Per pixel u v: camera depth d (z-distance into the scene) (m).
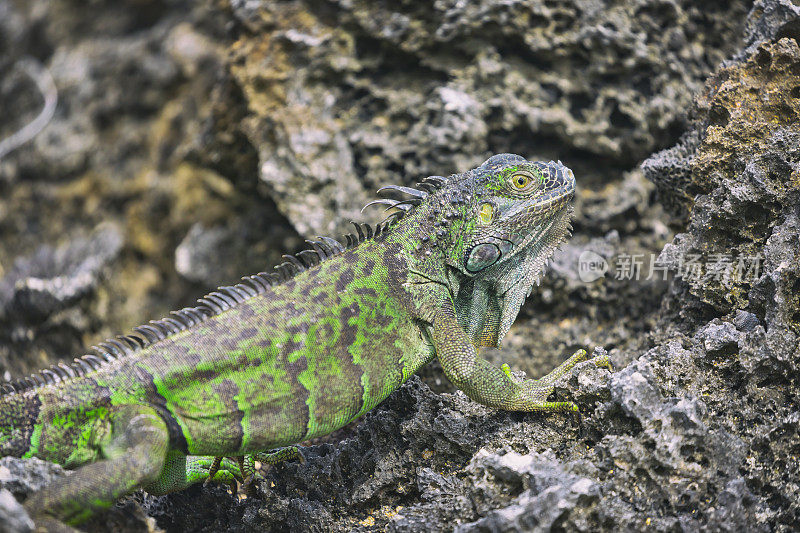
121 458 8.31
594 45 15.09
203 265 19.86
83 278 19.34
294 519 10.26
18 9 28.89
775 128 11.44
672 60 15.27
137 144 26.14
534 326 14.44
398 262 10.06
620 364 12.27
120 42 28.19
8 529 7.27
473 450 9.98
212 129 17.84
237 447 9.20
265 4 16.33
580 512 8.39
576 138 15.27
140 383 8.94
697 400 9.27
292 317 9.49
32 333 18.27
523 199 10.05
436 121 15.41
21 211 25.89
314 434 9.52
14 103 28.03
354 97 16.12
